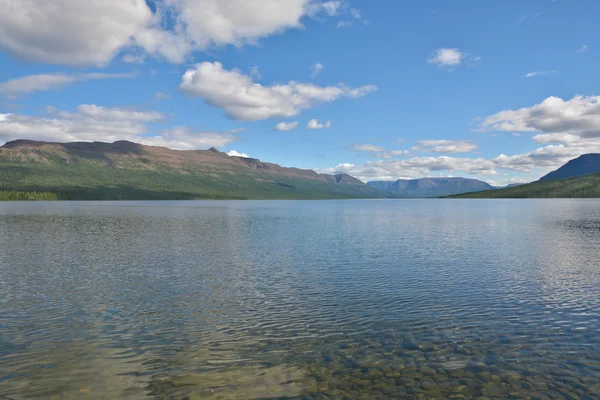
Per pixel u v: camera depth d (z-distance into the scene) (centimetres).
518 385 1415
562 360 1614
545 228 7688
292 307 2383
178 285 2948
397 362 1612
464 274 3312
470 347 1756
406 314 2236
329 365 1593
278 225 8938
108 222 9594
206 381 1466
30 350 1744
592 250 4675
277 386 1424
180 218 11600
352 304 2436
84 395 1360
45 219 10569
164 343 1827
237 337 1900
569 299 2517
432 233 6919
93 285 2942
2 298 2583
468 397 1340
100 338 1888
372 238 6109
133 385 1433
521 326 2022
